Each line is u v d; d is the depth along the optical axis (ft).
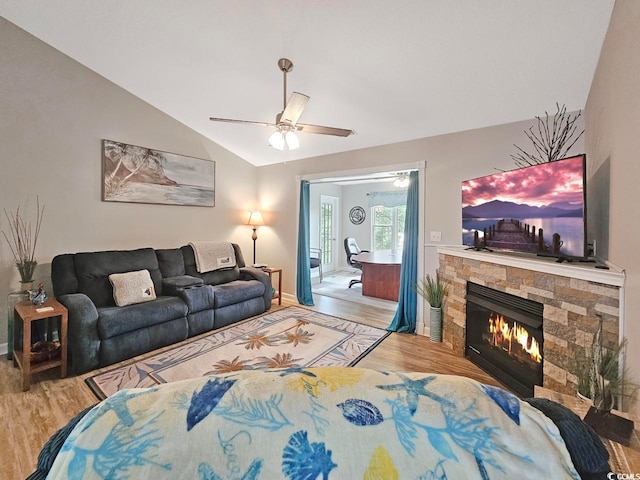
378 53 7.46
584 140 7.91
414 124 10.32
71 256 9.36
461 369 8.41
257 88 10.02
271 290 13.79
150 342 9.10
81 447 1.42
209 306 10.85
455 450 1.40
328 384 1.68
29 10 8.35
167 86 10.92
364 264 16.90
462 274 9.26
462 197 9.22
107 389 7.06
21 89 9.14
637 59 4.17
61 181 10.00
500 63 7.09
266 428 1.44
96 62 10.12
